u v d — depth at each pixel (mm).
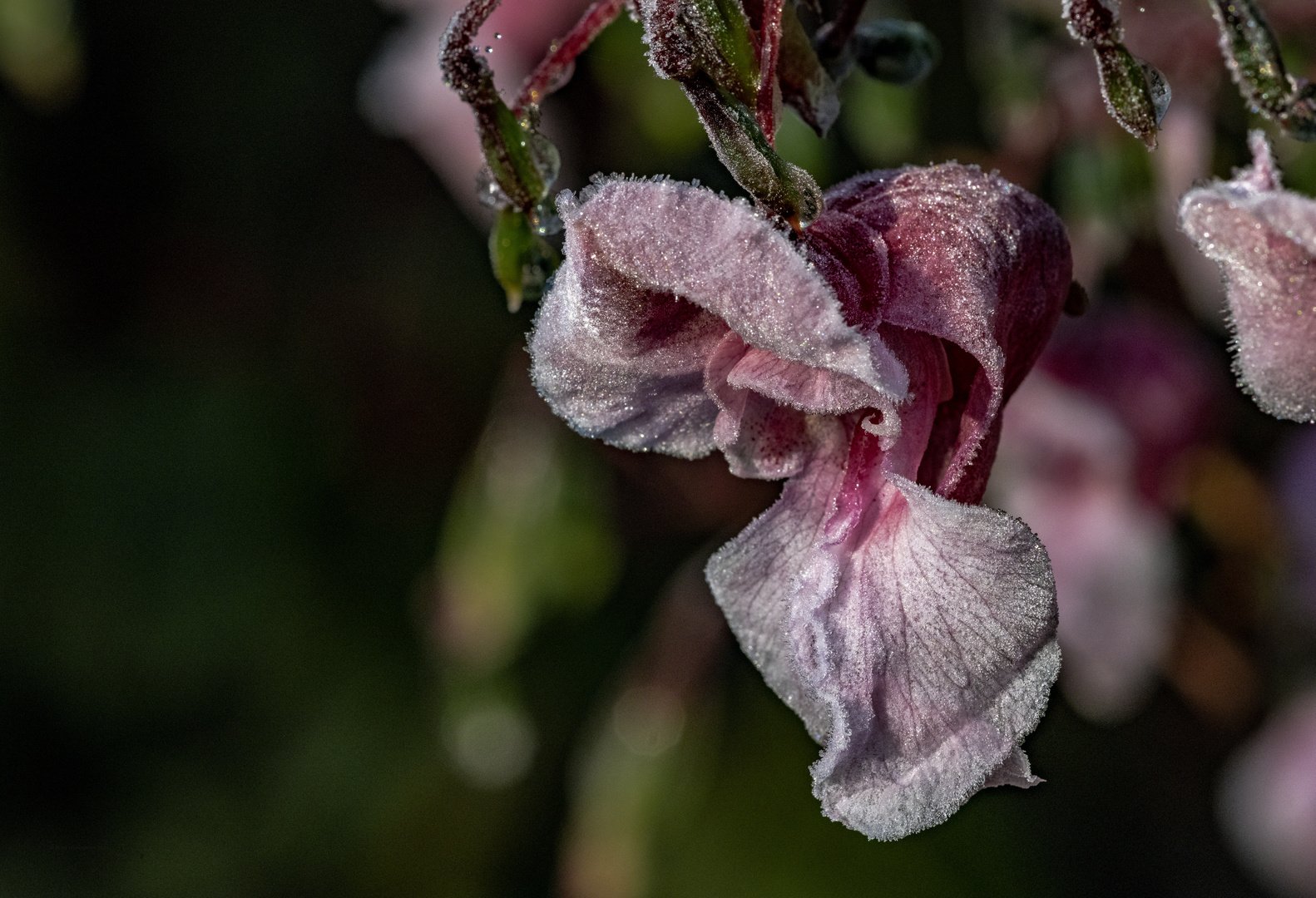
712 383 227
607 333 224
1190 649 416
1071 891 609
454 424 661
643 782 432
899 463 227
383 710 634
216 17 720
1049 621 222
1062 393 359
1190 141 307
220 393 697
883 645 224
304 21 715
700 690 441
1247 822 470
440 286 670
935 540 224
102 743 673
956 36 370
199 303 725
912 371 227
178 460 688
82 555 679
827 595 225
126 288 739
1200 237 218
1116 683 366
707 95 221
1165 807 628
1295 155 297
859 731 223
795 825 511
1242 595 410
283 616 661
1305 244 213
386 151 693
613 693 480
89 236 741
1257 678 435
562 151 363
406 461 667
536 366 228
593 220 218
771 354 225
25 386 709
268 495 677
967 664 223
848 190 231
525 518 431
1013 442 365
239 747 653
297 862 616
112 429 698
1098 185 316
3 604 677
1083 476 365
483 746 463
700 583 447
